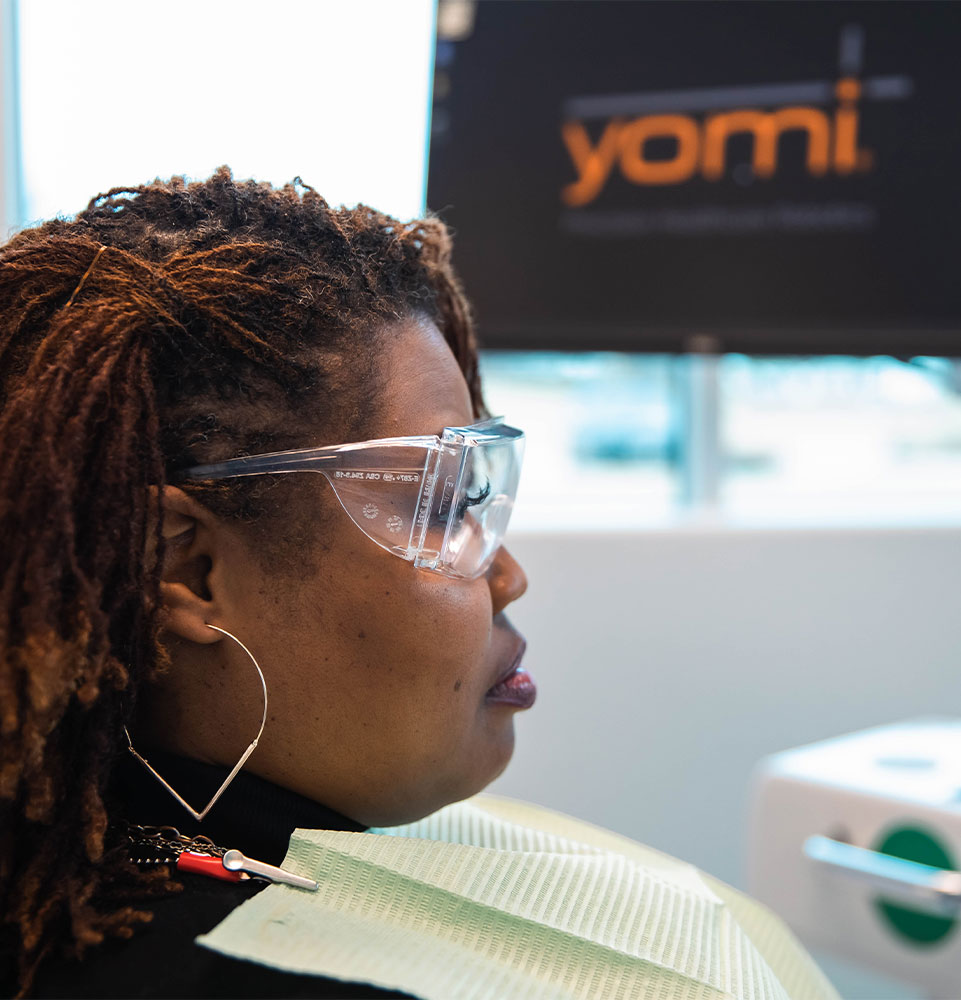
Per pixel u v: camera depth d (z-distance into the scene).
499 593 0.70
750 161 1.46
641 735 1.75
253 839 0.61
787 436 1.98
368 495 0.61
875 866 1.06
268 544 0.60
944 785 1.10
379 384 0.63
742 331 1.49
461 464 0.62
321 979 0.50
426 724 0.63
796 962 0.81
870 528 1.79
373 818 0.66
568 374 1.91
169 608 0.59
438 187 1.53
